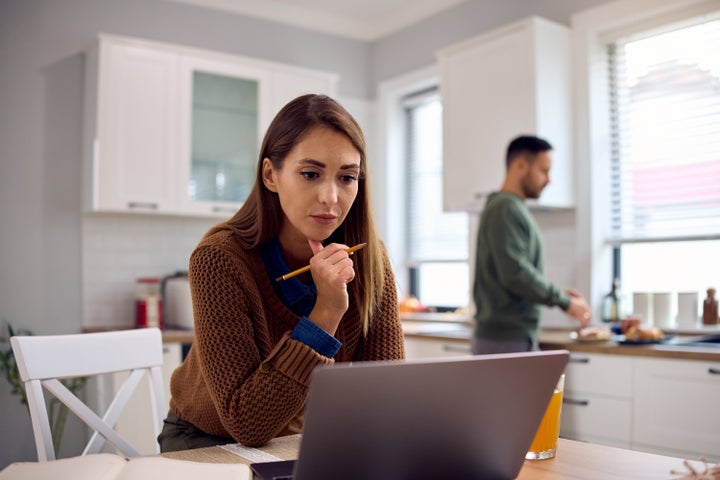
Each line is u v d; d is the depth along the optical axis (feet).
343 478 2.66
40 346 4.83
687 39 10.69
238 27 14.42
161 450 4.45
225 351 3.82
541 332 11.01
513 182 9.80
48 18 12.55
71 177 12.67
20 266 12.17
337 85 15.74
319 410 2.45
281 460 3.41
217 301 3.89
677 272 10.86
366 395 2.51
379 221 15.88
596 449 3.76
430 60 14.73
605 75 11.66
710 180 10.41
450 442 2.80
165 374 11.14
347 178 3.83
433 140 15.33
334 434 2.53
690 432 8.20
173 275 13.23
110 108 12.00
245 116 13.41
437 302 15.26
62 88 12.64
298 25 15.21
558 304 9.19
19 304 12.14
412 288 15.93
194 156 12.80
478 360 2.70
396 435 2.66
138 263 13.24
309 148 3.71
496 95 11.71
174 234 13.65
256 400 3.59
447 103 12.59
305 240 4.28
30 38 12.39
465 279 14.53
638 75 11.33
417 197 15.67
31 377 4.71
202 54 12.85
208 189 12.94
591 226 11.39
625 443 8.84
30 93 12.36
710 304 9.62
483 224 9.70
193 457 3.51
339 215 3.84
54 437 11.80
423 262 15.38
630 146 11.43
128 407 10.94
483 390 2.77
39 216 12.37
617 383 8.95
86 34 12.85
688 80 10.68
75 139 12.73
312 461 2.56
